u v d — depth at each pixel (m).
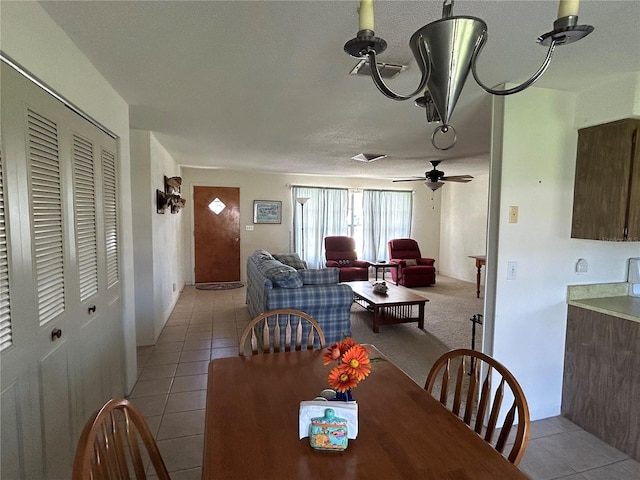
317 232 7.38
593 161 2.24
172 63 1.94
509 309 2.30
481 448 1.01
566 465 1.98
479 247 7.14
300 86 2.27
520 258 2.29
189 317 4.65
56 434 1.54
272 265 3.67
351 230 7.75
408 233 8.06
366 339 3.96
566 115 2.29
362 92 2.37
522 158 2.24
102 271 2.14
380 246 7.93
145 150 3.56
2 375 1.18
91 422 0.82
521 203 2.26
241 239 6.94
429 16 1.45
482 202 7.05
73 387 1.72
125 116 2.58
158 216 4.00
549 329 2.39
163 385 2.81
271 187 7.05
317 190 7.33
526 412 1.07
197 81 2.20
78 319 1.79
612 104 2.10
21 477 1.28
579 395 2.35
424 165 5.74
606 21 1.47
